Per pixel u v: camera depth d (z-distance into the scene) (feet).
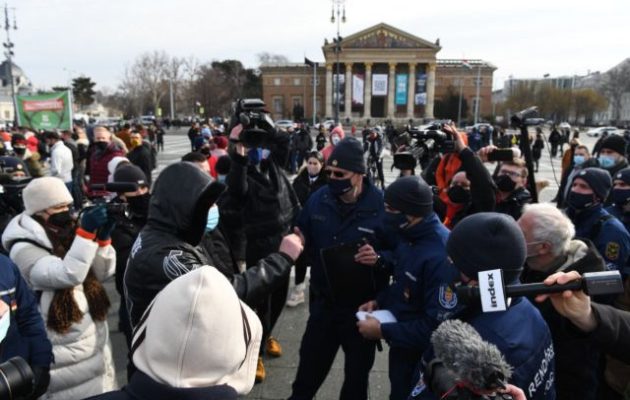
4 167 18.07
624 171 11.45
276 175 12.41
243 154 11.28
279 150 12.59
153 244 5.89
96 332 8.84
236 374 3.72
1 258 7.06
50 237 8.57
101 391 8.95
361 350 9.46
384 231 9.72
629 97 304.09
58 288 8.30
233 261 9.29
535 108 11.60
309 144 60.18
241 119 10.74
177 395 3.22
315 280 10.14
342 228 9.86
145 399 3.30
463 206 12.28
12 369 4.56
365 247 9.25
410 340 7.31
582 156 22.34
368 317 8.05
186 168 6.11
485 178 10.34
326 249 9.43
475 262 5.47
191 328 3.34
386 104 235.20
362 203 9.93
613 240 9.31
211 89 239.09
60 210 8.82
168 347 3.34
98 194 9.13
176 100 245.24
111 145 23.98
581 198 9.79
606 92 300.61
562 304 4.95
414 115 231.09
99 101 359.66
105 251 8.81
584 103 243.19
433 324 7.04
